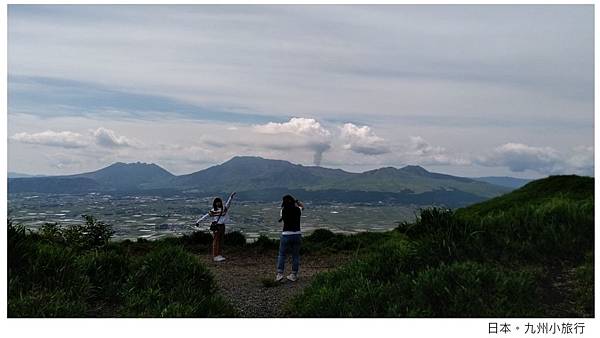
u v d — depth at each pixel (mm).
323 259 14062
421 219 8922
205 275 8430
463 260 7766
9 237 7473
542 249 7984
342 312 6863
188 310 6922
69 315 6473
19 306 6297
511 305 6309
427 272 7070
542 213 9008
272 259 14180
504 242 8180
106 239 13055
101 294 7523
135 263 8672
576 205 9227
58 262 7570
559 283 7129
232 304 8453
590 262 7461
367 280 7492
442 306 6547
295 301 7988
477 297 6441
